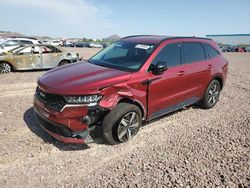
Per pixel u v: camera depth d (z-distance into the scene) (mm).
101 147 4484
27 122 5301
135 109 4594
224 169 3961
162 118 5977
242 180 3711
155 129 5340
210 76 6445
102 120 4320
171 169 3889
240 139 5039
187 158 4227
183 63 5691
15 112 5859
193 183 3590
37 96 4586
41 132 4871
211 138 5039
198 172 3848
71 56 13367
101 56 5668
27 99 6965
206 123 5844
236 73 13906
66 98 4012
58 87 4164
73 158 4105
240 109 7000
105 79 4312
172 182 3586
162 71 4906
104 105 4145
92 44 57844
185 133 5234
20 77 10312
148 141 4793
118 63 5109
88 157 4152
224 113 6605
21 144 4402
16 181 3496
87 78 4383
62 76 4570
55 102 4121
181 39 5871
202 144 4762
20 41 16953
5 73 11195
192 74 5836
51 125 4312
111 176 3680
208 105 6762
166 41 5465
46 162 3955
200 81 6180
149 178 3650
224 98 8062
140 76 4691
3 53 11469
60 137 4148
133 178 3639
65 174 3701
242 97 8297
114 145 4562
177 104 5691
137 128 4801
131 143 4676
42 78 4699
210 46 6746
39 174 3670
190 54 5965
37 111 4523
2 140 4500
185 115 6281
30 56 11844
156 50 5148
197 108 6867
